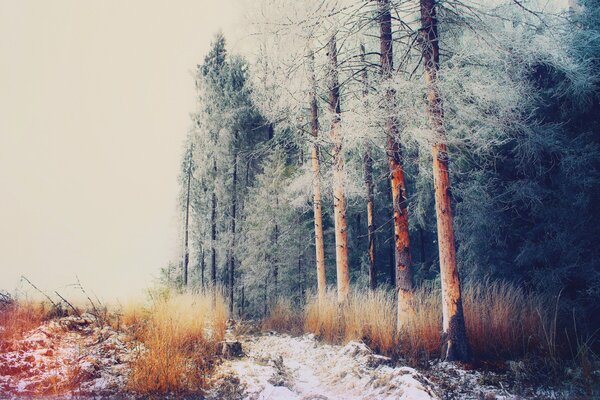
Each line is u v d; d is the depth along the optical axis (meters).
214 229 21.19
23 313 8.08
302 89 7.99
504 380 5.71
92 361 5.80
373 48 9.73
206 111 21.88
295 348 8.88
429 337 7.32
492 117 6.97
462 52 7.04
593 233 8.05
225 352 7.38
